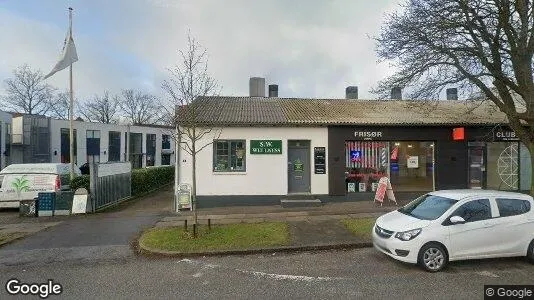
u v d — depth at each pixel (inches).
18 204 529.7
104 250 307.7
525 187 594.9
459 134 551.8
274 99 698.8
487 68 414.3
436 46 412.8
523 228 261.9
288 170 547.5
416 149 575.8
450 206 262.7
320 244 307.6
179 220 426.0
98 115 2437.3
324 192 545.6
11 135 1213.7
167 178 933.2
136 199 642.8
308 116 573.0
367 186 563.8
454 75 439.5
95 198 498.3
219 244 306.7
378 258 279.4
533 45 386.3
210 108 595.8
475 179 585.3
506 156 594.6
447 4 412.8
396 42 455.8
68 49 620.1
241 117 553.3
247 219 416.2
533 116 390.9
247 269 254.4
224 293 208.7
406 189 570.9
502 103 434.6
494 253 256.1
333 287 217.0
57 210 472.1
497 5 389.4
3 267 264.1
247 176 533.3
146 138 1806.1
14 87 1871.3
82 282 231.0
